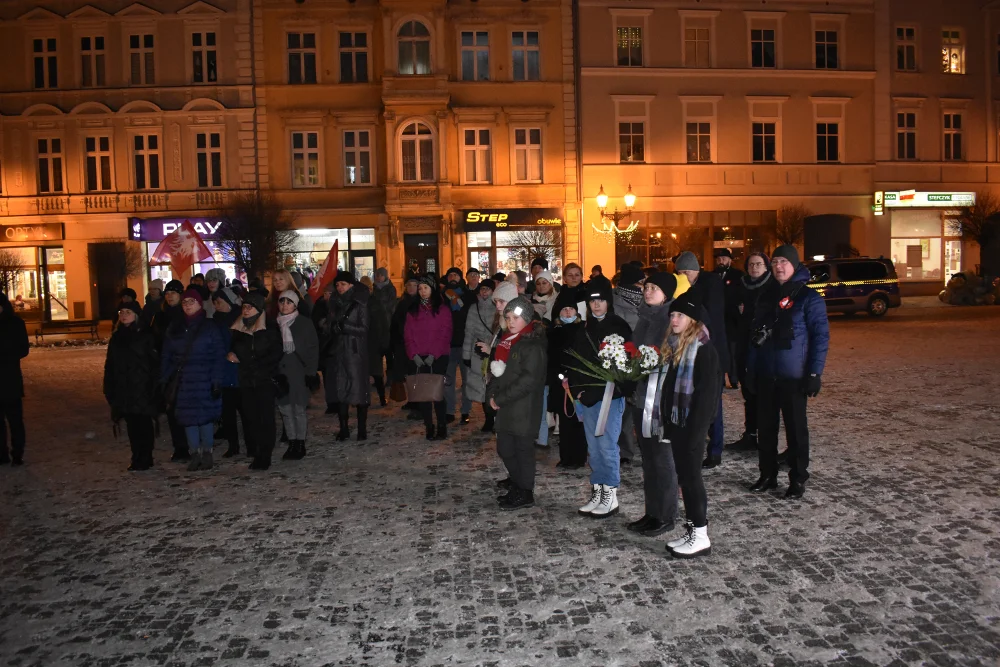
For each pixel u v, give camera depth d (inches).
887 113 1326.3
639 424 243.0
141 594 213.0
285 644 181.6
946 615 185.0
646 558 226.4
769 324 279.6
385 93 1184.2
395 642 180.9
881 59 1322.6
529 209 1234.0
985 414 400.2
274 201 1155.9
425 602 201.6
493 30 1232.8
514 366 272.8
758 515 259.8
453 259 1228.5
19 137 1224.2
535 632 183.3
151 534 263.3
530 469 277.1
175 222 1210.0
